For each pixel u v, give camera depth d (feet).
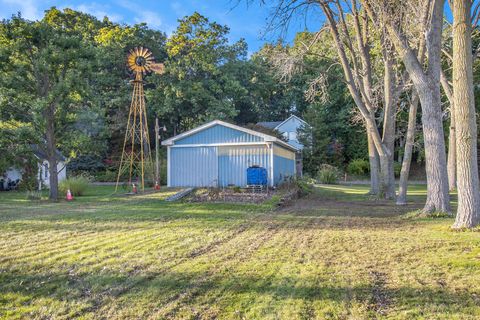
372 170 58.13
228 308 12.00
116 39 108.58
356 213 35.17
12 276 15.31
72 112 54.54
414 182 109.81
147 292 13.39
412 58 30.76
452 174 68.28
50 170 51.57
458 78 24.71
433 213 30.37
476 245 19.38
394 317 11.16
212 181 59.36
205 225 27.68
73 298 12.98
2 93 47.57
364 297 12.71
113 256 18.26
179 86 106.63
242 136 58.13
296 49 51.47
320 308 11.88
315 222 29.25
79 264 16.92
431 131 30.83
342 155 132.36
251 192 50.55
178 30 109.60
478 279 14.17
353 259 17.42
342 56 48.11
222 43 118.11
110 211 36.24
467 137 24.30
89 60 53.16
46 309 12.07
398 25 32.24
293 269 15.90
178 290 13.55
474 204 24.03
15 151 51.42
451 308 11.64
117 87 112.88
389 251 18.78
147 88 119.96
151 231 25.07
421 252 18.40
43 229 26.02
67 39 50.49
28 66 50.21
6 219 30.99
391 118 49.96
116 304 12.42
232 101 122.52
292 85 144.56
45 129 50.01
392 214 34.06
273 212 35.88
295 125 135.33
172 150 61.72
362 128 128.67
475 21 44.27
